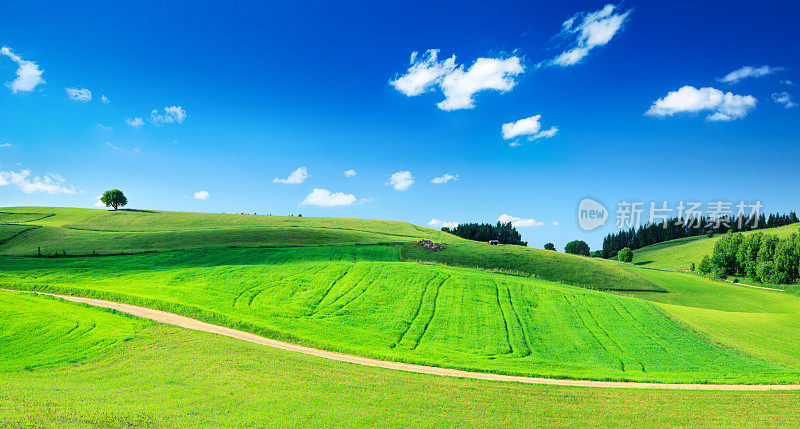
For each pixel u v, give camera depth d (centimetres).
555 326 5234
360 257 9462
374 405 2472
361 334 4528
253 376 2859
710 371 3897
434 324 5044
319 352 3825
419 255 9950
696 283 10225
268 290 5981
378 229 13988
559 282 8606
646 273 10825
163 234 11206
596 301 6384
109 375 2891
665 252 17875
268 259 8925
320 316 5106
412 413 2377
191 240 10525
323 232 12112
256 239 10844
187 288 5847
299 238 11175
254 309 5097
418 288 6350
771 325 5859
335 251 9894
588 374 3659
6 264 7750
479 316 5403
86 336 3797
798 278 10238
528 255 10706
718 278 11450
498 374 3575
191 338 3791
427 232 14388
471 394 2809
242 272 6862
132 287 5759
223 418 2127
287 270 7056
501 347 4431
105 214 14962
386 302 5700
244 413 2214
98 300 5184
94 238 10788
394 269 7300
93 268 7512
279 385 2705
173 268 7625
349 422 2184
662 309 6241
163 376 2823
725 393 3092
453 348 4338
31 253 9056
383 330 4747
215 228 12406
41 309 4556
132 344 3612
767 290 9994
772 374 3816
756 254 11519
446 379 3197
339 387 2756
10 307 4538
